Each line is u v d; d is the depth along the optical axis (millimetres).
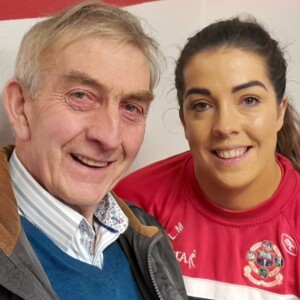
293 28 1348
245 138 906
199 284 978
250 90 893
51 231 740
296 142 1114
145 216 972
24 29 1169
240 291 958
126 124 749
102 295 744
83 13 709
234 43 908
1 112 1113
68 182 723
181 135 1404
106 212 833
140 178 1113
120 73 704
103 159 731
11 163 764
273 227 971
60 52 694
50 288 653
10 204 679
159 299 847
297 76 1355
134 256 870
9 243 635
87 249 786
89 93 703
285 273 944
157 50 796
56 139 702
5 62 1163
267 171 955
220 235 992
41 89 704
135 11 1286
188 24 1355
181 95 989
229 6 1362
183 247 1004
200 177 1004
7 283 608
